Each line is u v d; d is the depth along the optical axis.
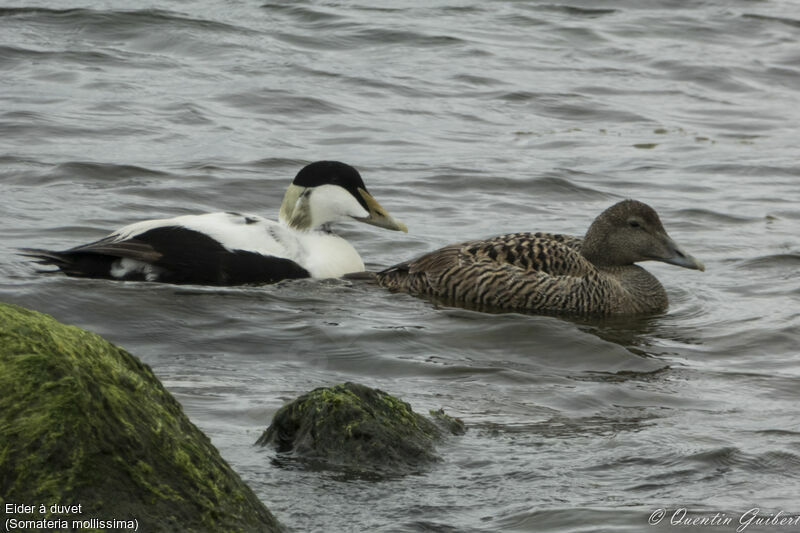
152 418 5.97
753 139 22.64
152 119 21.16
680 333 12.80
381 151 20.44
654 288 14.02
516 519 7.16
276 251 14.12
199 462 6.04
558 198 18.58
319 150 20.28
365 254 15.69
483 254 13.96
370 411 8.07
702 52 28.62
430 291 13.96
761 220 17.67
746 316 13.29
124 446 5.75
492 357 11.52
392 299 13.62
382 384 10.30
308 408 8.04
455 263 13.93
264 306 12.76
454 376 10.67
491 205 18.02
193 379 10.05
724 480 7.89
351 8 30.23
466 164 19.88
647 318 13.52
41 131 19.83
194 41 26.31
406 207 17.67
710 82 26.47
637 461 8.20
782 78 27.12
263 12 29.31
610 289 13.73
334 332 11.84
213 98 22.78
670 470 8.05
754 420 9.38
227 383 9.95
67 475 5.53
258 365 10.76
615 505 7.38
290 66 25.22
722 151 21.66
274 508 7.07
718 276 15.09
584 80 25.88
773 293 14.27
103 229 15.48
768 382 10.75
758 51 29.14
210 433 8.34
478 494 7.51
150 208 16.67
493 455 8.20
